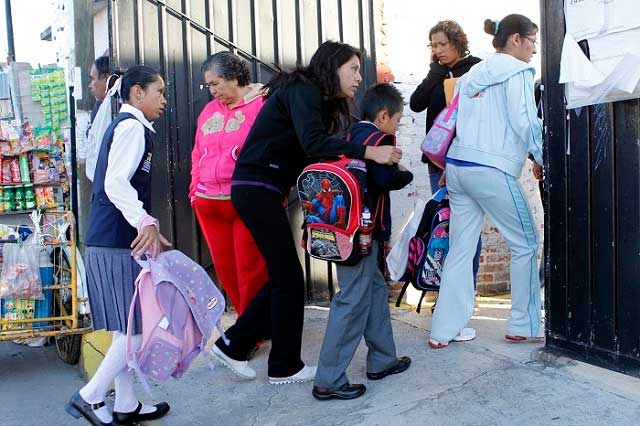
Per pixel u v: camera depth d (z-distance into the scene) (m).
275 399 3.70
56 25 6.87
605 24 3.18
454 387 3.48
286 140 3.62
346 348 3.57
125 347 3.38
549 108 3.63
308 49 5.45
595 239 3.43
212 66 4.31
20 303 4.51
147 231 3.22
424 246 4.22
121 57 4.94
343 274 3.52
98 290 3.39
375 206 3.47
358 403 3.51
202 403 3.76
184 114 5.14
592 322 3.47
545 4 3.60
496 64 3.92
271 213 3.64
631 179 3.23
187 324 3.25
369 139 3.39
